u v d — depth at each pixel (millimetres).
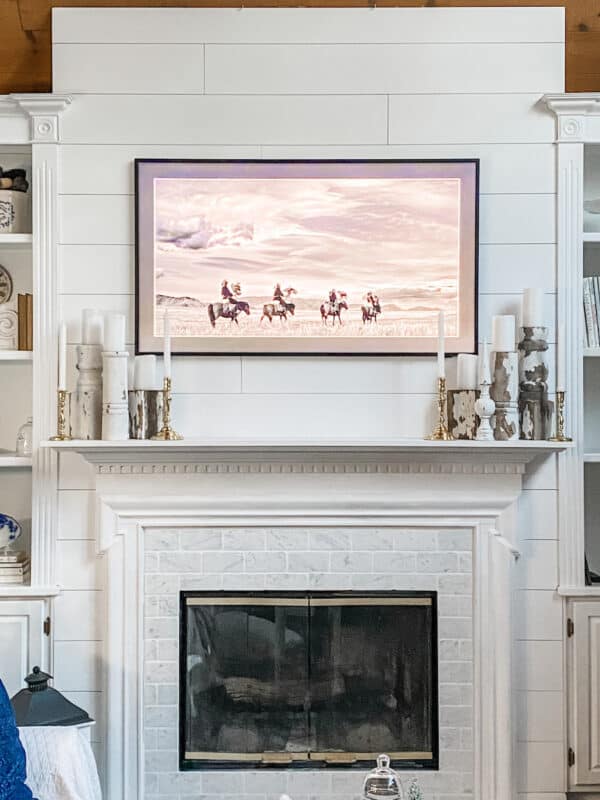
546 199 3332
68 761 2258
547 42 3328
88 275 3320
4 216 3375
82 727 2748
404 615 3328
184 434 3324
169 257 3303
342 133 3322
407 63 3326
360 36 3324
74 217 3318
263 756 3309
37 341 3305
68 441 3104
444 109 3328
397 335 3311
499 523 3281
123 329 3176
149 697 3291
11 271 3592
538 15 3330
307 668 3324
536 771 3309
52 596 3289
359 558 3305
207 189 3303
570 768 3314
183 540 3301
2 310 3418
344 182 3303
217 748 3318
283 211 3303
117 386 3156
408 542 3303
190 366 3326
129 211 3324
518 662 3318
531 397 3229
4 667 3275
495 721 3271
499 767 3264
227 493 3268
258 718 3324
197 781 3283
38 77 3518
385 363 3328
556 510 3328
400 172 3299
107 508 3270
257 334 3312
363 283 3312
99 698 3299
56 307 3309
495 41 3330
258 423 3326
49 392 3305
